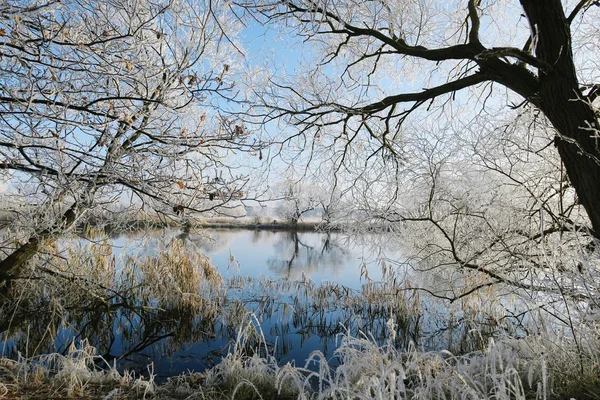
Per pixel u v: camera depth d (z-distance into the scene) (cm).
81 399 361
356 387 306
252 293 1020
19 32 366
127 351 642
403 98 544
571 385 311
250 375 392
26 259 594
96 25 420
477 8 611
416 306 810
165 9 392
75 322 747
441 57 517
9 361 450
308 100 597
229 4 390
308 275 1302
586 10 504
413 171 564
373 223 600
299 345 666
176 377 455
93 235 815
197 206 514
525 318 534
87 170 437
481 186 546
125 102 488
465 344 638
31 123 387
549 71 407
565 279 384
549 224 515
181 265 888
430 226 634
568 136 402
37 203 500
